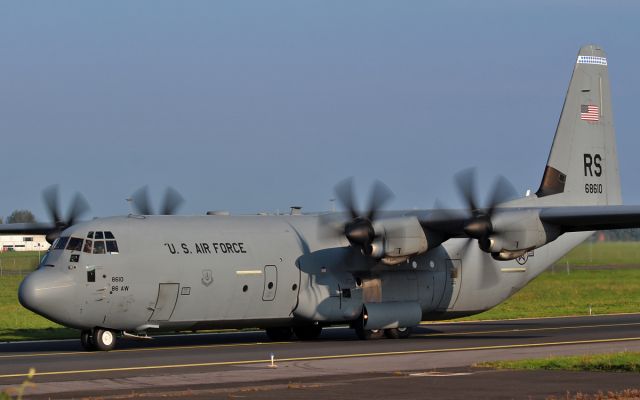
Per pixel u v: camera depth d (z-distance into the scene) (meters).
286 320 120.81
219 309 115.12
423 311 129.38
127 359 98.12
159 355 102.31
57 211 126.62
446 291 130.25
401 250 117.56
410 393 69.81
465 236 122.56
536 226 116.50
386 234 116.94
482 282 133.25
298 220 125.06
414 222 118.31
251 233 119.31
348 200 119.44
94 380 79.94
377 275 125.19
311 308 120.19
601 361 89.12
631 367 84.56
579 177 139.38
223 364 92.06
